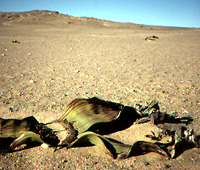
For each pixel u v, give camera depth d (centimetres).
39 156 248
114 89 514
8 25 4112
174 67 804
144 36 2405
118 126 326
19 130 274
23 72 682
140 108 357
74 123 300
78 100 311
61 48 1338
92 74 669
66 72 691
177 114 366
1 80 576
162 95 473
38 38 1986
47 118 342
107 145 256
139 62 899
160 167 229
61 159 242
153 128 317
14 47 1336
